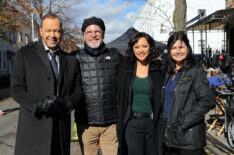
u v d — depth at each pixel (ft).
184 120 8.11
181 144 8.23
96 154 10.38
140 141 9.84
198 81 8.21
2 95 53.31
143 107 9.73
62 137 8.04
